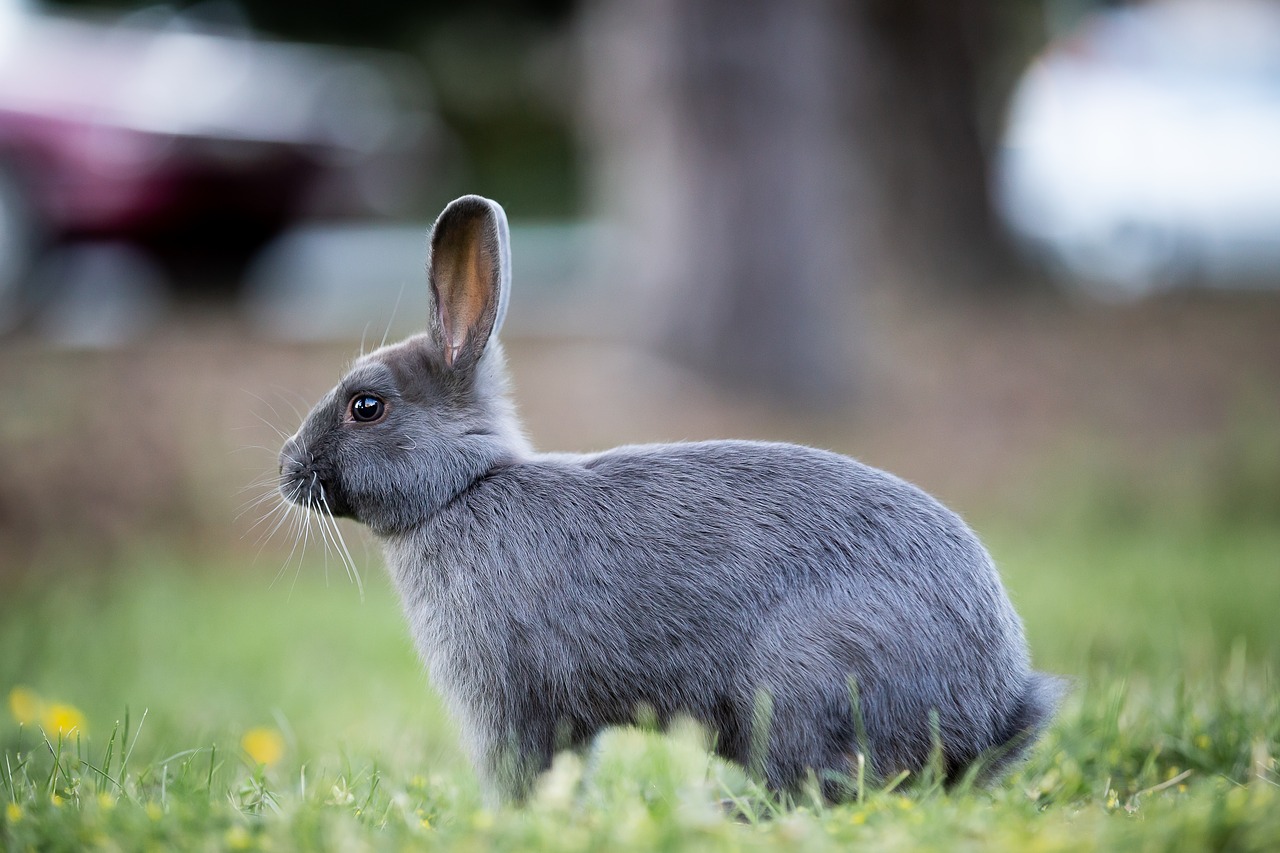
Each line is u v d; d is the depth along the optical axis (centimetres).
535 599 580
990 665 551
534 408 1638
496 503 601
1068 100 2531
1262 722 653
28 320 1775
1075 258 2588
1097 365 2005
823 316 1753
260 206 1869
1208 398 1858
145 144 1753
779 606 555
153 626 1130
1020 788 559
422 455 614
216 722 851
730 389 1730
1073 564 1262
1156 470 1605
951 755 546
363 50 3588
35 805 498
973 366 1984
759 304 1730
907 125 2514
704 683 565
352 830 462
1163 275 2525
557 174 3897
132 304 1870
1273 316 2286
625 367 1775
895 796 509
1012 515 1495
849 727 539
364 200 2023
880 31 2502
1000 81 2675
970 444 1686
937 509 575
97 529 1369
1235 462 1594
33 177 1717
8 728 808
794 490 575
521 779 581
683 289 1742
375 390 625
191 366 1661
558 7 3491
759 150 1719
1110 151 2500
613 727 589
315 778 642
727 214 1727
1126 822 455
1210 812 431
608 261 2211
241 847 447
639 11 1741
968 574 557
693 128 1725
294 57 2036
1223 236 2505
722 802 561
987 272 2541
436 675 604
